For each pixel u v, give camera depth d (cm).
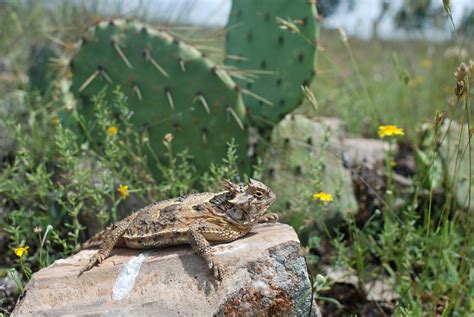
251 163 55
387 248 48
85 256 41
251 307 35
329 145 54
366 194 57
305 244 51
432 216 55
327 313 47
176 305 35
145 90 52
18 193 50
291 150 55
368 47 103
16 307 37
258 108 56
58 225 51
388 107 75
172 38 52
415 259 48
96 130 54
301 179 54
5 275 47
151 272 37
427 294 47
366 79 90
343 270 50
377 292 49
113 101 53
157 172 53
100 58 52
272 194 38
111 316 35
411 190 55
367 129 74
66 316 35
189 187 51
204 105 52
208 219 37
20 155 49
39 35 78
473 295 45
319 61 95
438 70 77
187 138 52
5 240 51
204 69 52
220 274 35
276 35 55
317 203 51
